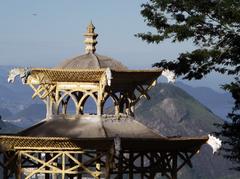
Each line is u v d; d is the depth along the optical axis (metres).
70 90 47.78
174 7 57.72
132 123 48.28
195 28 57.00
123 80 48.16
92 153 46.72
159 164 48.53
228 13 55.78
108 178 46.38
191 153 49.66
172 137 48.59
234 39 56.28
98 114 47.59
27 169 47.44
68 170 46.53
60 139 45.59
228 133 58.12
